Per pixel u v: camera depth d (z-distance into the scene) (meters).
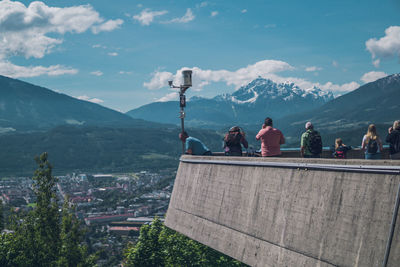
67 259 19.58
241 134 11.05
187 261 18.48
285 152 13.99
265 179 7.81
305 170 6.92
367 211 5.76
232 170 8.88
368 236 5.67
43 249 19.56
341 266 5.94
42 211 19.92
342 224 6.07
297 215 6.88
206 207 9.66
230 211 8.69
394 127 9.69
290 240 6.91
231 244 8.43
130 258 19.16
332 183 6.38
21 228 20.09
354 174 6.06
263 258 7.42
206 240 9.36
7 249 19.17
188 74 12.16
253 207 7.98
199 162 10.39
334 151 11.68
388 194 5.53
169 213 11.54
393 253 5.29
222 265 18.12
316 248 6.39
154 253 18.86
